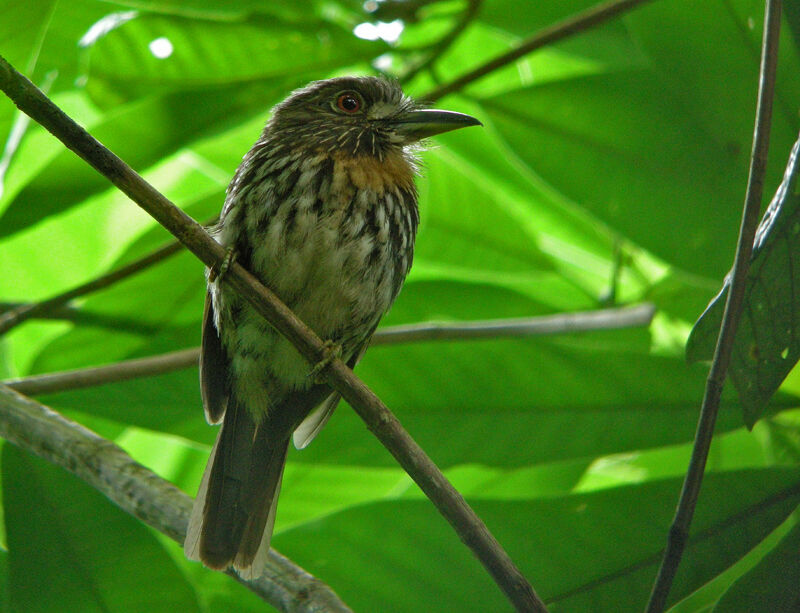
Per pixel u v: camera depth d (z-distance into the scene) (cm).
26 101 452
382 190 662
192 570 718
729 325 431
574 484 766
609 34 795
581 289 815
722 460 761
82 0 748
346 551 574
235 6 733
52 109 456
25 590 605
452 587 562
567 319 721
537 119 715
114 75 750
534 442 645
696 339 456
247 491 658
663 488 562
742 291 428
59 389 642
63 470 620
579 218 848
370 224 650
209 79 747
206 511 604
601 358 645
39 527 614
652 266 870
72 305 779
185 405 664
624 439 635
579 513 564
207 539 601
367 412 493
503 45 848
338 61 755
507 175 843
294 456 666
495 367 652
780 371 452
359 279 648
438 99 722
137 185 481
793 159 457
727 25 646
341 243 639
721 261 704
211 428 667
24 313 704
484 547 461
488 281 830
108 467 571
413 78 769
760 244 455
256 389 672
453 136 832
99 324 773
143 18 735
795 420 714
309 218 637
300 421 674
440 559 566
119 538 616
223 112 742
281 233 634
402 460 478
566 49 809
